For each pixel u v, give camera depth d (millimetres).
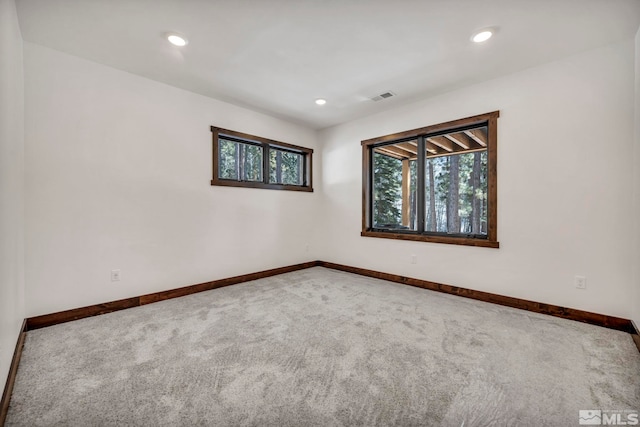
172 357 1849
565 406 1394
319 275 4227
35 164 2301
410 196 3969
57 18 1979
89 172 2588
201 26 2086
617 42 2287
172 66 2697
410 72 2805
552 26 2078
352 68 2729
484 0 1810
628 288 2264
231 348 1974
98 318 2525
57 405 1388
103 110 2664
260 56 2512
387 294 3264
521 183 2779
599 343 2041
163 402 1417
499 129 2908
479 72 2807
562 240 2566
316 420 1302
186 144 3252
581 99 2457
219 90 3254
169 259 3123
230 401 1429
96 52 2447
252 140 3932
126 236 2812
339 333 2219
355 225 4359
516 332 2234
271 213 4184
